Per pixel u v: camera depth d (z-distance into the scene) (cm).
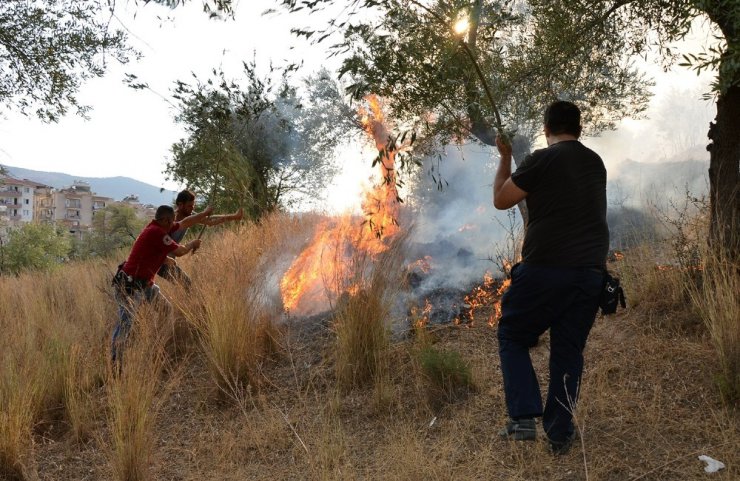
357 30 279
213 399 396
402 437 294
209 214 575
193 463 322
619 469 251
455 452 284
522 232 532
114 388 351
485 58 376
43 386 402
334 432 325
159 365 426
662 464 248
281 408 370
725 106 352
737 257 339
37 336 485
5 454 324
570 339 269
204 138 577
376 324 395
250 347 423
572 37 392
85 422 377
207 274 532
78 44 699
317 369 412
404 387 365
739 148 356
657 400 295
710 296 325
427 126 335
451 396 340
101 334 498
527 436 263
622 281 416
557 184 268
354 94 299
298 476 290
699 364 312
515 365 273
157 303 479
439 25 296
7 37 699
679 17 359
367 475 279
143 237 480
